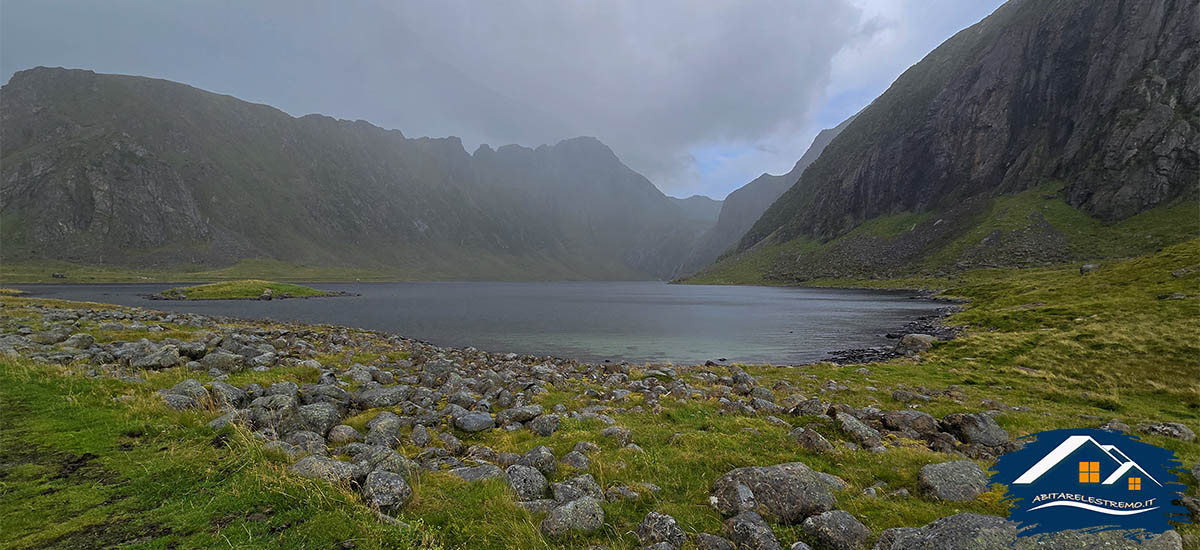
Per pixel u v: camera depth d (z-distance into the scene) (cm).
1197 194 17012
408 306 11806
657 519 782
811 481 896
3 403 1271
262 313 8475
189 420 1208
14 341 2264
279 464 944
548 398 1994
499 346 5375
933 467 981
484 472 999
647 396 2089
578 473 1060
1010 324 4728
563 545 743
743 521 772
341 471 886
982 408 2080
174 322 4544
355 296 16288
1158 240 15662
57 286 19488
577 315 9962
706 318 9181
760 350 5200
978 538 660
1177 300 4016
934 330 5838
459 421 1500
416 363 3052
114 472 898
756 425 1456
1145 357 2767
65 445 1016
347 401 1686
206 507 781
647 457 1143
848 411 1691
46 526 703
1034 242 19038
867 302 13462
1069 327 3897
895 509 849
